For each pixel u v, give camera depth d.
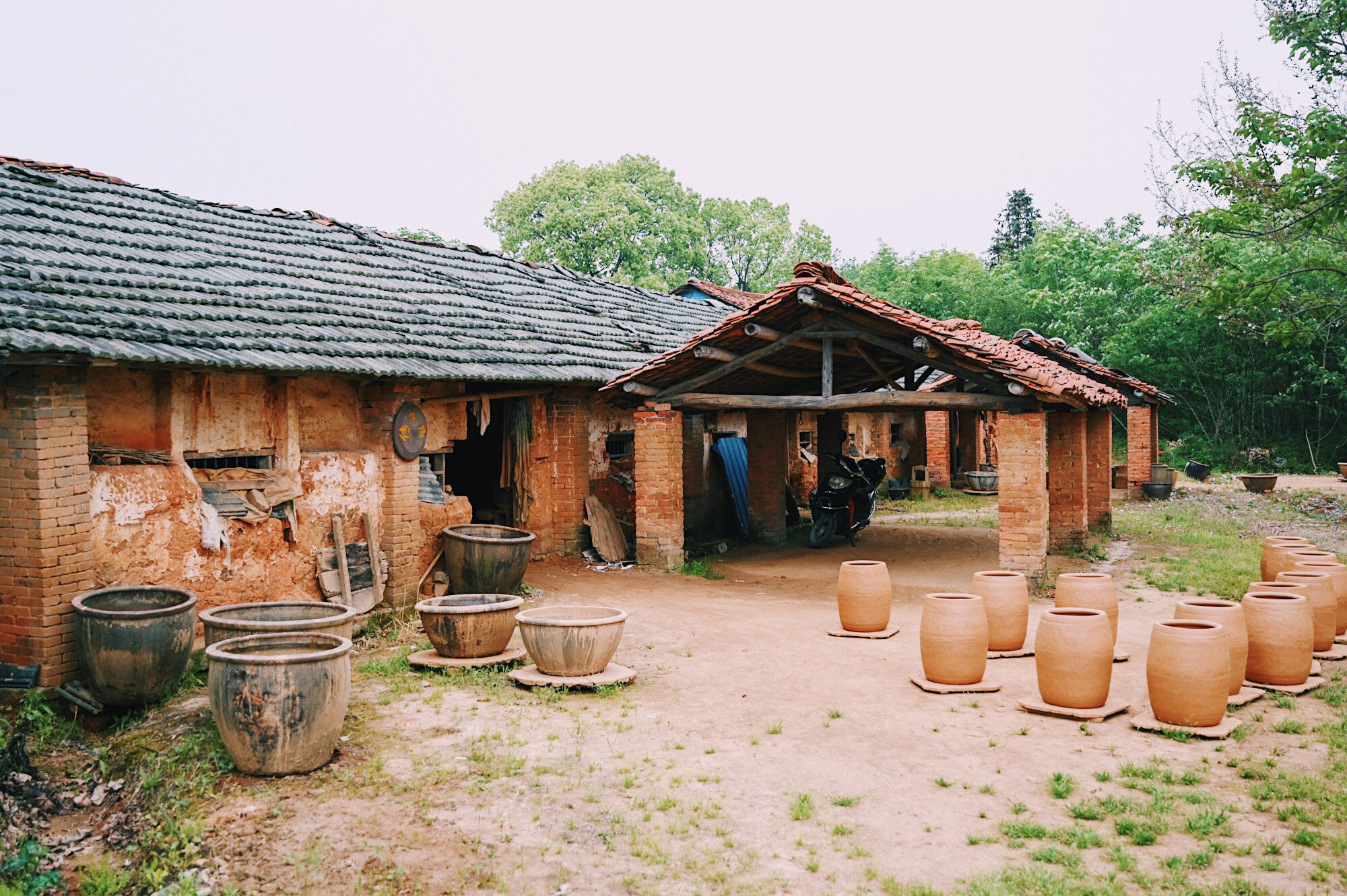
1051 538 15.45
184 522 8.21
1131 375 33.16
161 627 6.99
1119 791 5.61
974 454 27.92
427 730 6.69
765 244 44.28
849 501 16.78
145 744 6.58
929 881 4.60
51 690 7.04
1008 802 5.48
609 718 6.98
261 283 10.80
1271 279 17.55
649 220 39.78
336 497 9.85
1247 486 25.05
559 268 19.44
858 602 9.80
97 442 7.80
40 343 6.64
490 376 10.95
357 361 9.41
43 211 10.15
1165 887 4.45
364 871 4.84
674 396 13.52
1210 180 16.78
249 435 9.06
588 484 14.44
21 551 7.06
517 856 4.93
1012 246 52.16
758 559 15.72
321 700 5.92
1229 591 12.24
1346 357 28.80
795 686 7.87
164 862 5.17
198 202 13.17
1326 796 5.41
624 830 5.18
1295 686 7.77
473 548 10.76
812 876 4.69
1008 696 7.61
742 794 5.62
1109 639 7.12
